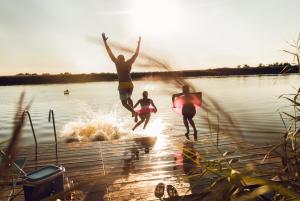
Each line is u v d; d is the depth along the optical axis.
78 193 4.78
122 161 6.66
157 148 7.73
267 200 0.84
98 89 73.62
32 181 3.31
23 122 0.60
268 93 39.19
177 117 19.03
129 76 8.06
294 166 0.87
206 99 1.03
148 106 9.50
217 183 0.82
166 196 4.48
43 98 41.84
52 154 7.52
